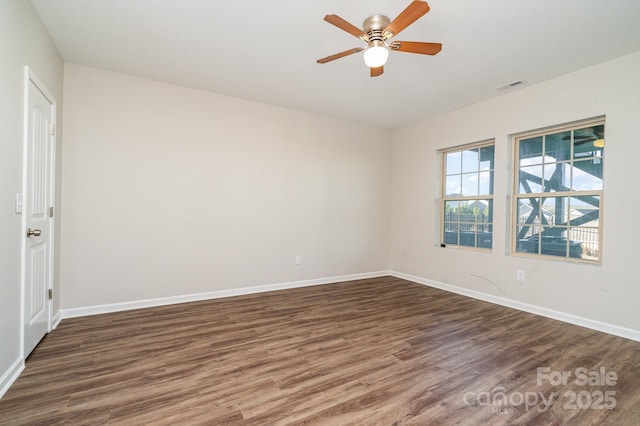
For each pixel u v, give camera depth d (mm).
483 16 2158
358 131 4859
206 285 3656
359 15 2197
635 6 2029
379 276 5102
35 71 2176
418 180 4734
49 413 1564
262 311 3244
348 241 4785
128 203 3213
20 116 1927
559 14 2127
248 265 3939
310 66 2994
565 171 3174
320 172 4504
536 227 3412
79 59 2885
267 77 3246
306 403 1674
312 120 4422
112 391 1769
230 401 1688
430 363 2141
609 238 2754
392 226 5184
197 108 3580
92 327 2729
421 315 3174
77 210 2982
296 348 2363
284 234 4207
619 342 2521
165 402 1672
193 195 3562
